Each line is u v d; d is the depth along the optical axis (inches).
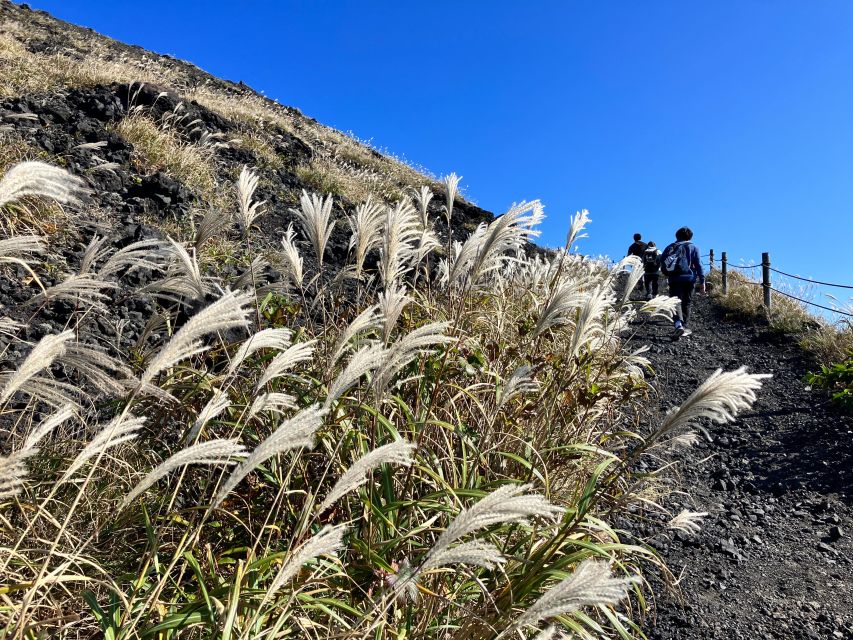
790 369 366.0
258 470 111.3
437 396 130.8
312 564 89.2
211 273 237.8
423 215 176.2
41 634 71.9
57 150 298.5
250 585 85.0
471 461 124.0
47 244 209.9
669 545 173.8
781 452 249.1
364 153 786.8
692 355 419.2
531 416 142.5
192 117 484.4
